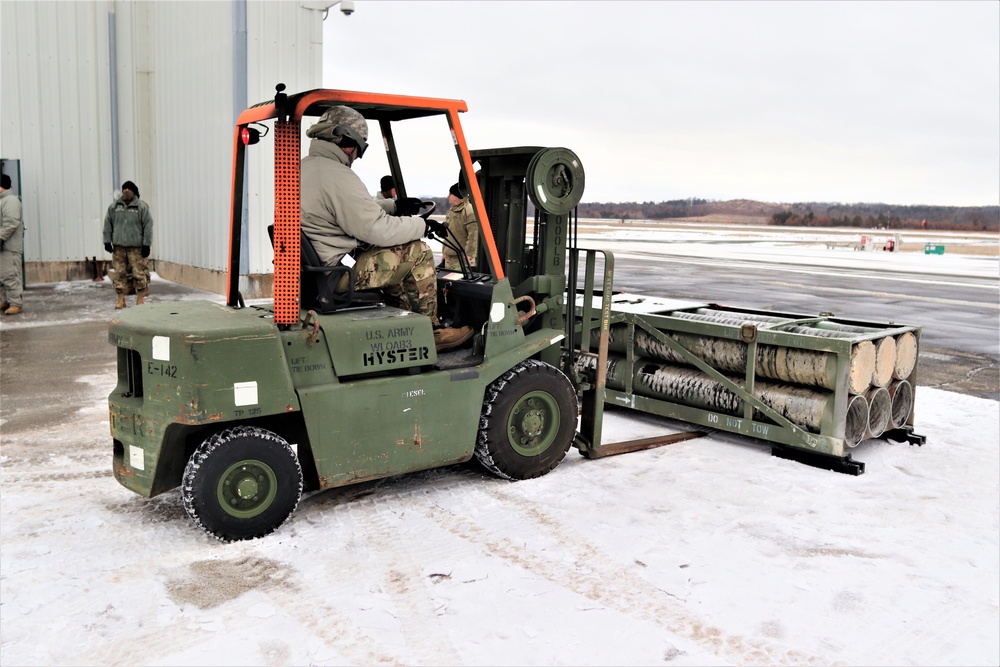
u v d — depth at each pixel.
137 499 4.18
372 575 3.32
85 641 2.79
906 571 3.44
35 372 7.12
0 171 12.07
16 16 12.81
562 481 4.53
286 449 3.70
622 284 16.19
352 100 3.73
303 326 3.76
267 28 11.12
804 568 3.46
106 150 13.89
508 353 4.40
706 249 33.66
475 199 4.23
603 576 3.34
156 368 3.49
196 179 12.52
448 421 4.19
